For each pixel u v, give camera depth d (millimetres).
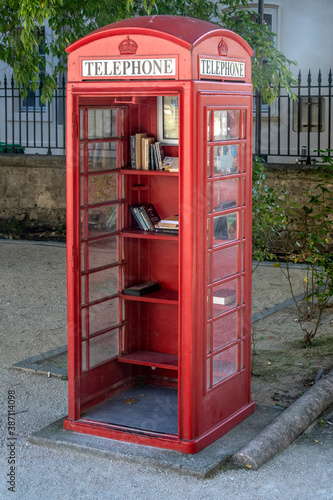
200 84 4098
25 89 9242
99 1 7988
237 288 4695
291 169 9953
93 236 4777
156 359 5090
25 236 11781
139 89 4176
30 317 7309
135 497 3871
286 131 11680
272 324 7059
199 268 4227
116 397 5148
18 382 5586
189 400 4262
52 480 4062
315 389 5121
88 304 4777
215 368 4500
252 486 3988
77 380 4629
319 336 6656
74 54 4379
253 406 4945
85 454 4367
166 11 8094
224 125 4387
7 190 11812
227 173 4461
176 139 4859
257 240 7133
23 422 4824
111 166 4879
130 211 5039
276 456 4348
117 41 4223
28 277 8984
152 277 5215
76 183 4531
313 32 11539
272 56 8289
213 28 4277
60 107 14281
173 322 5199
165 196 5039
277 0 11453
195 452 4270
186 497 3865
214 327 4461
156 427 4562
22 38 7656
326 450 4457
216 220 4395
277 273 9117
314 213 9852
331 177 7141
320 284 6656
